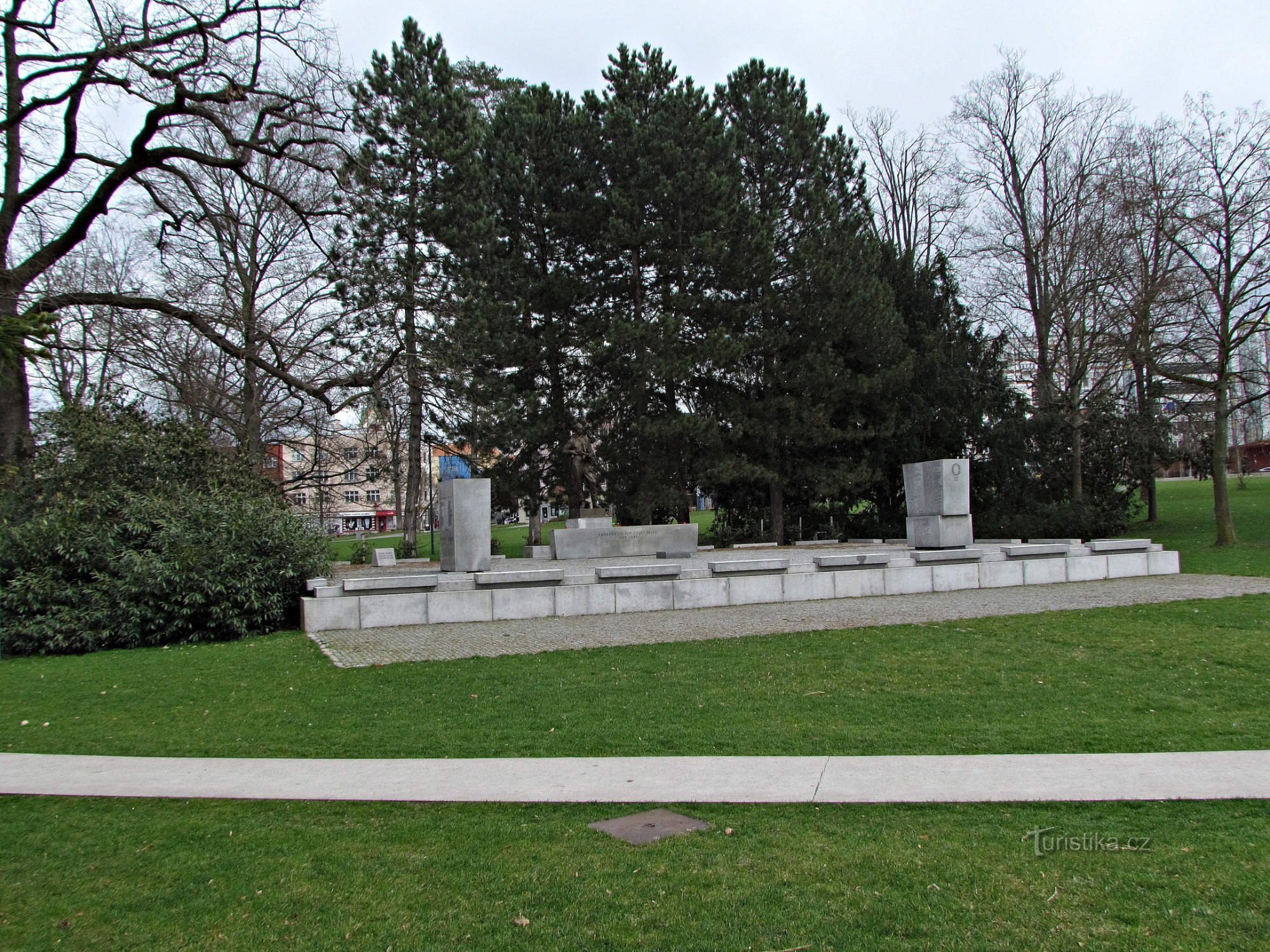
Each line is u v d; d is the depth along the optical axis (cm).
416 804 623
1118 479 3888
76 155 2127
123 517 1661
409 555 3241
